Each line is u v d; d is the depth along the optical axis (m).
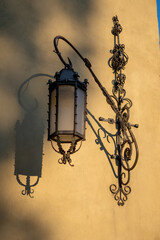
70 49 2.78
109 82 2.88
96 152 2.63
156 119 3.05
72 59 2.75
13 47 2.54
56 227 2.30
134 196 2.70
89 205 2.46
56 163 2.44
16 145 2.35
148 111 3.02
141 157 2.85
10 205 2.21
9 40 2.54
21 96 2.47
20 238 2.18
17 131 2.38
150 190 2.80
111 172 2.65
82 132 2.16
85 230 2.39
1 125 2.34
